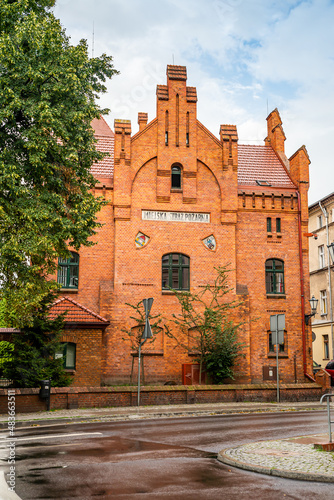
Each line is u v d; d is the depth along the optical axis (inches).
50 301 812.6
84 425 598.9
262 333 1120.8
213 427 565.0
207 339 1032.2
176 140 1128.2
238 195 1155.9
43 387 741.3
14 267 684.7
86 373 956.6
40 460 375.2
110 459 379.9
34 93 700.0
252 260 1141.7
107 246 1087.6
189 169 1122.0
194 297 1060.5
